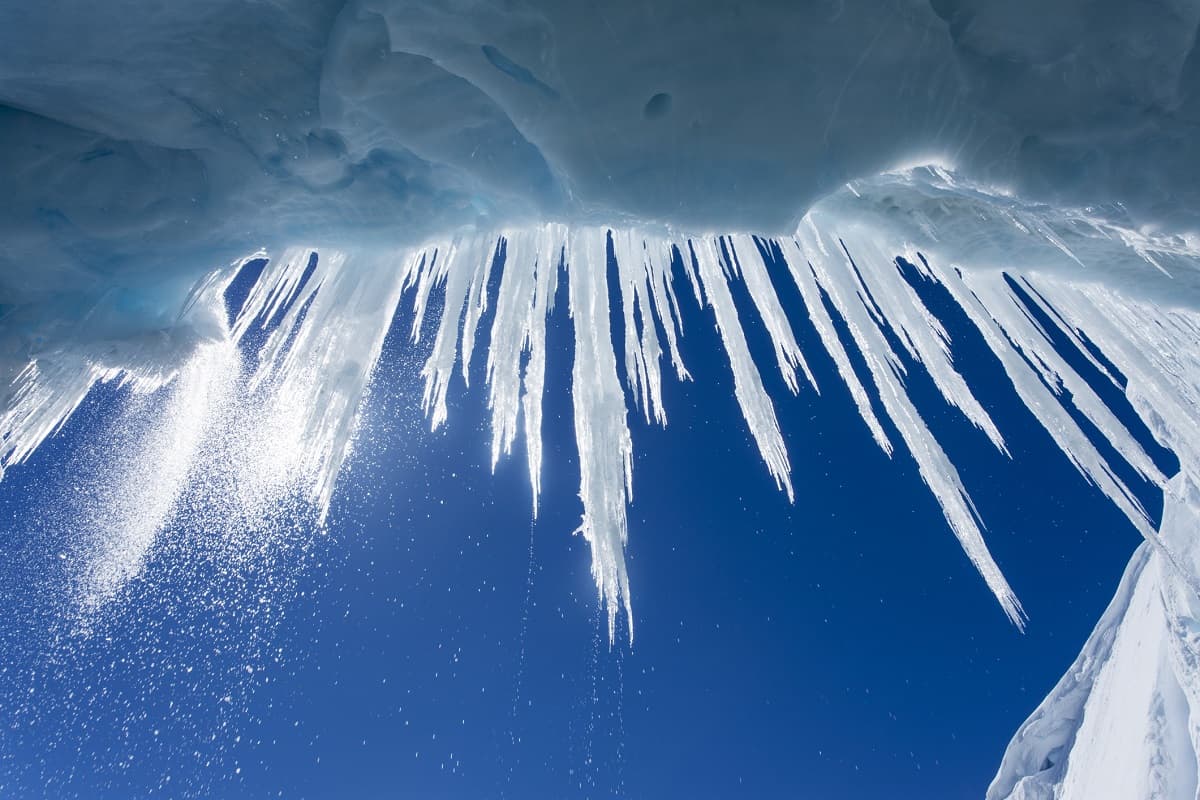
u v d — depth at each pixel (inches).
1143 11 95.3
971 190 137.7
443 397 175.2
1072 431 173.8
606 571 161.8
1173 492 178.4
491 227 167.5
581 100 110.7
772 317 182.5
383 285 183.5
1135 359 206.4
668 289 174.1
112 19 117.8
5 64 128.0
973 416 182.5
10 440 182.2
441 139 132.3
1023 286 198.7
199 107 139.9
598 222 144.6
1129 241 144.5
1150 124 107.3
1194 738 690.2
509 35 104.2
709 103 110.4
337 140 140.9
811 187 122.6
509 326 179.9
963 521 169.2
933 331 190.1
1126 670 1208.8
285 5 115.0
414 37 106.9
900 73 108.1
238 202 162.7
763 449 171.0
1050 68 105.7
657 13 99.0
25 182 152.1
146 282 185.8
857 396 181.0
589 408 170.9
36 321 178.5
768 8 98.4
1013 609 161.8
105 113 142.5
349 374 180.7
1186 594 678.5
